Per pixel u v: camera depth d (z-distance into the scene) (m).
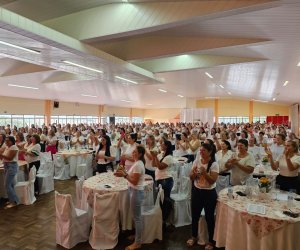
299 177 3.86
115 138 10.46
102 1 4.38
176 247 3.48
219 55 7.23
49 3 4.19
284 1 3.00
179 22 3.86
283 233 2.54
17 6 4.11
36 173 5.76
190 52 5.89
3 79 10.54
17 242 3.58
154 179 4.71
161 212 3.69
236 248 2.80
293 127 20.30
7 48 4.95
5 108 15.01
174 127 14.50
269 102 22.81
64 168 7.46
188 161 6.49
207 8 3.55
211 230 3.36
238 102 23.80
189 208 4.23
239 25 4.27
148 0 4.05
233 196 3.22
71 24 4.88
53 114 18.06
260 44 5.07
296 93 13.21
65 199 3.42
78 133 9.47
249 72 8.82
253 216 2.67
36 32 4.00
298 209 2.82
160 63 8.45
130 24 4.32
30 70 8.83
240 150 4.12
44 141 8.62
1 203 5.18
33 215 4.54
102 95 17.27
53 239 3.67
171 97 20.39
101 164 5.52
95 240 3.45
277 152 6.58
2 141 5.97
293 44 5.01
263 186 3.18
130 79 8.77
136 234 3.40
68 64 6.40
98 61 5.99
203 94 18.78
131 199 3.40
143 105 25.06
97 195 3.41
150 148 5.04
